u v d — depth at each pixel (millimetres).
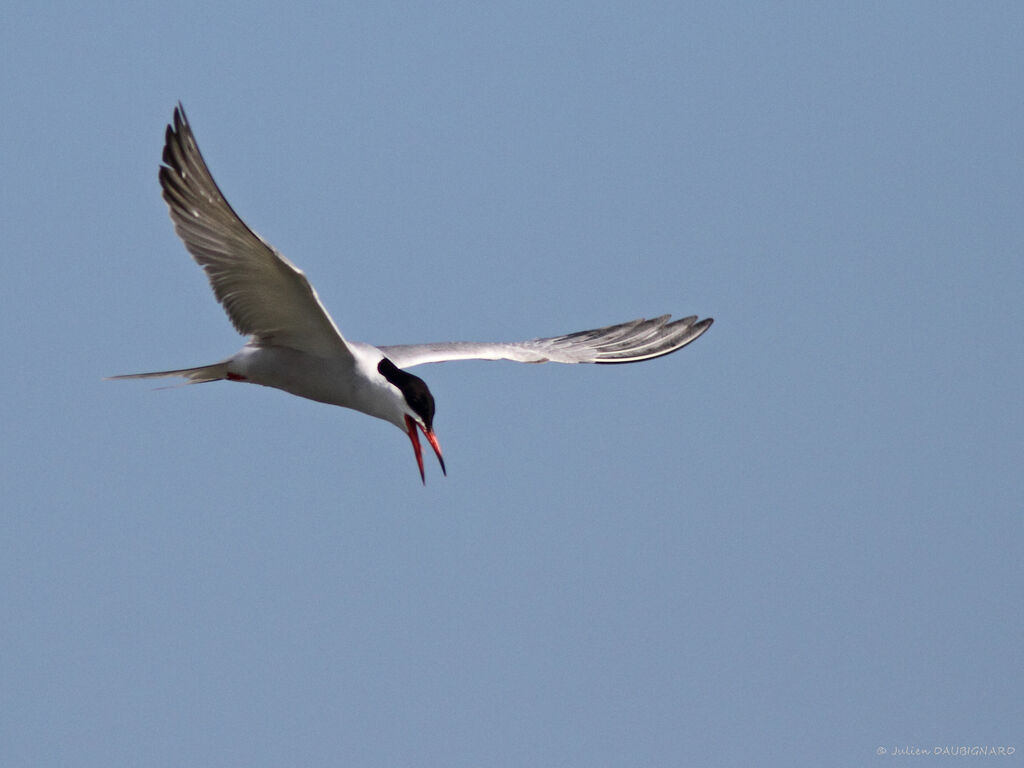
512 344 15641
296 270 10781
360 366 12758
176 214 11172
